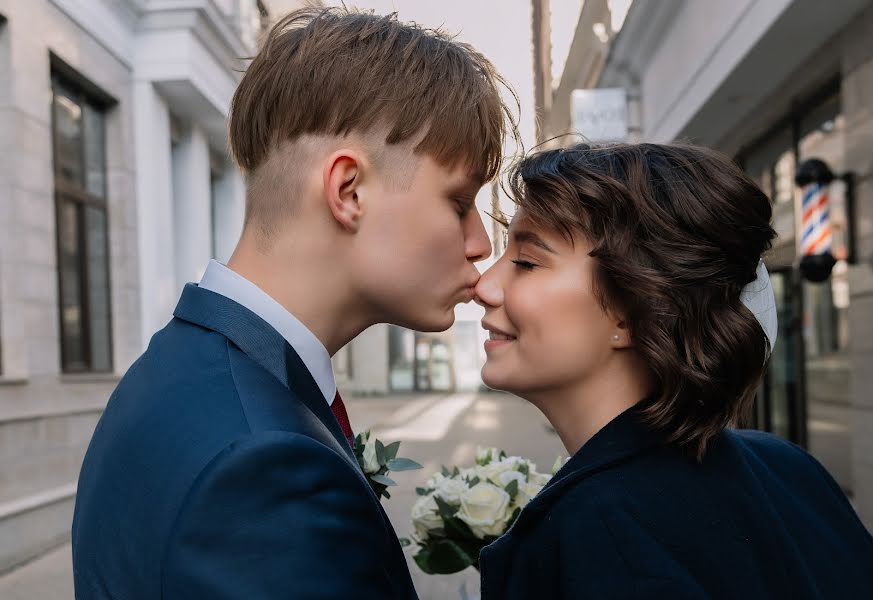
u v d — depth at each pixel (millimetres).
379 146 842
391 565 719
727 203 866
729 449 892
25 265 5238
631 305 863
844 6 4344
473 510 1339
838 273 5164
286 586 586
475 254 946
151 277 7754
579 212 890
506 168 967
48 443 5309
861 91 4496
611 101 8688
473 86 890
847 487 5066
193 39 8008
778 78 5570
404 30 896
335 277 859
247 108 885
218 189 11430
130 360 7332
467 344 26453
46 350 5441
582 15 10852
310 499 631
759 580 781
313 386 808
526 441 9211
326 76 840
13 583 3990
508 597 837
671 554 775
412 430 11148
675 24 7102
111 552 667
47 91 5691
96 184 7082
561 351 909
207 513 608
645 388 920
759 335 869
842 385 5141
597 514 796
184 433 668
